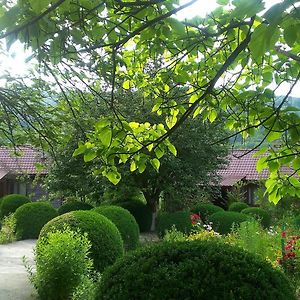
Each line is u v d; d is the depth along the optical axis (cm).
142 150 366
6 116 543
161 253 390
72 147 1468
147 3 237
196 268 367
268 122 304
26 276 846
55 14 255
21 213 1498
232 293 350
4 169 2308
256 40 135
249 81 414
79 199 1769
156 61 419
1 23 199
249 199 2277
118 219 1150
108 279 394
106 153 351
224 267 364
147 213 1706
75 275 666
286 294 365
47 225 827
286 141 326
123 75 439
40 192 2339
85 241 702
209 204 1709
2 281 802
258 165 359
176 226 1360
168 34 296
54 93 567
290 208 1677
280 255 691
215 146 1538
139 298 371
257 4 133
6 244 1366
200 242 400
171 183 1595
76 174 1612
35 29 226
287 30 147
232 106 390
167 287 364
